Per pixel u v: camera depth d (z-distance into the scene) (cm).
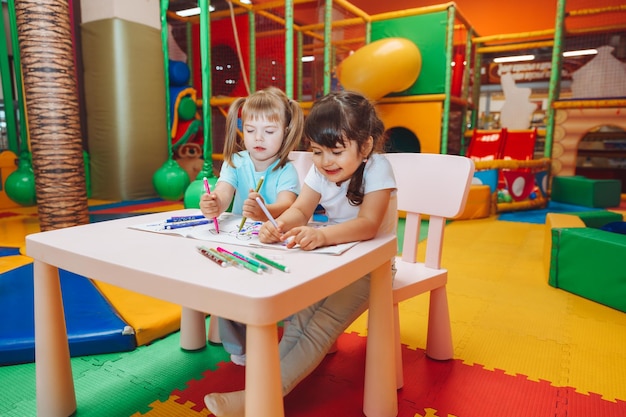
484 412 110
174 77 484
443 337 136
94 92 439
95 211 378
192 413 108
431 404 113
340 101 95
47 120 253
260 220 103
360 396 116
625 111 484
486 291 205
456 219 403
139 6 437
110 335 136
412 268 134
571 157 520
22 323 141
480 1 732
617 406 114
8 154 405
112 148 439
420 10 443
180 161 491
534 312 179
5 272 185
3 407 110
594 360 138
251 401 60
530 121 704
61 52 253
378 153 108
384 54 414
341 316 100
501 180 454
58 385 102
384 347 99
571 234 199
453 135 561
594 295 189
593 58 655
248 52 544
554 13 693
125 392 117
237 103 131
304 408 110
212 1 636
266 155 123
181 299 64
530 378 127
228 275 66
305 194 111
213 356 137
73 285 172
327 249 82
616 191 489
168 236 94
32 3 243
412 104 447
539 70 687
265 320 57
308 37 677
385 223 114
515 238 323
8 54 417
